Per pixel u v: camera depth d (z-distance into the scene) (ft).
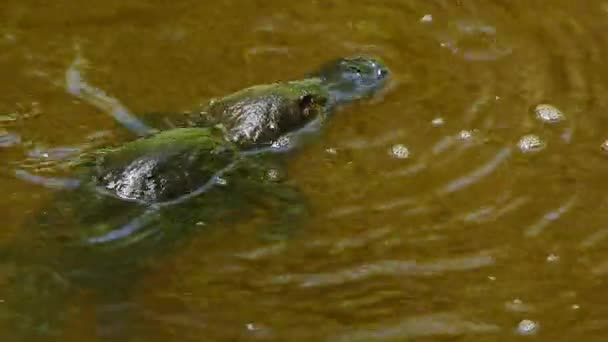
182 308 17.53
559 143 21.76
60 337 16.79
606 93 23.32
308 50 24.50
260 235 19.12
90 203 19.31
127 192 19.44
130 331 17.03
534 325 17.47
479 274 18.48
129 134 21.34
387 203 20.06
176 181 19.63
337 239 19.13
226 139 21.15
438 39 25.09
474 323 17.47
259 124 21.33
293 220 19.49
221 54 24.20
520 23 25.85
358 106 22.62
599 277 18.48
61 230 18.72
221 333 17.11
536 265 18.72
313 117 22.18
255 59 24.06
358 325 17.34
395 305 17.78
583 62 24.41
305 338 17.07
